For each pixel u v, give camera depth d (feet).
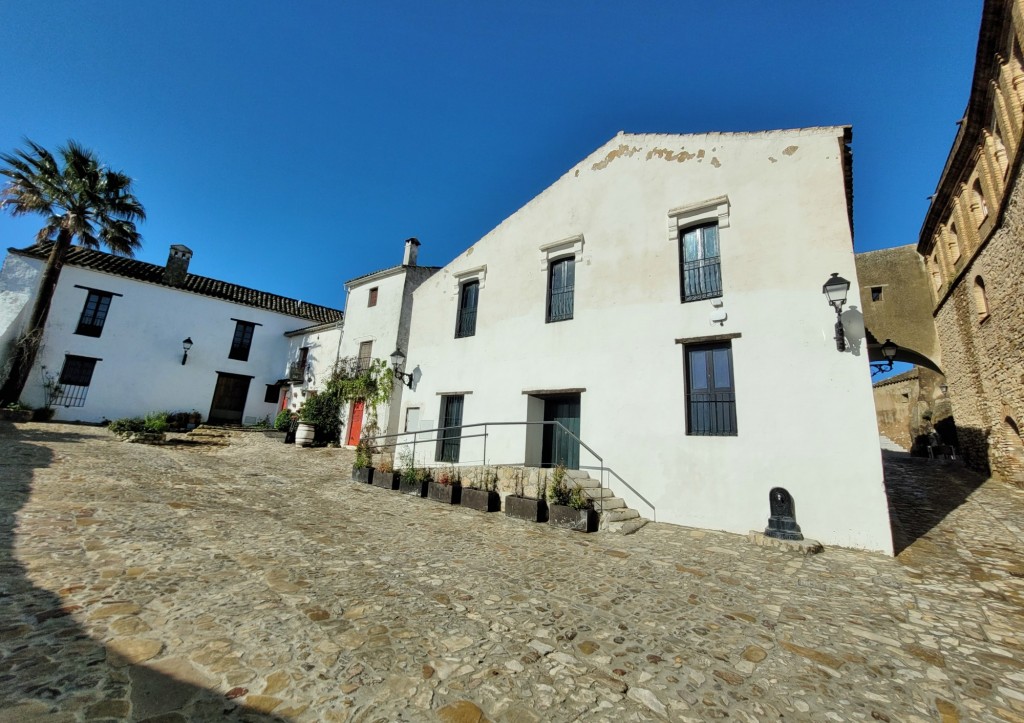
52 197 59.41
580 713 8.07
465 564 16.90
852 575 16.94
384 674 8.95
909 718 8.38
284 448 57.11
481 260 40.09
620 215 32.27
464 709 7.96
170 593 12.07
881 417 93.91
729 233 27.20
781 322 24.41
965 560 18.70
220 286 86.74
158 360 73.46
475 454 35.55
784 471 22.84
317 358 77.56
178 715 7.16
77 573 12.80
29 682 7.69
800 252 24.70
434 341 41.63
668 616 12.82
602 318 31.22
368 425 59.98
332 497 29.30
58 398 64.64
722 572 17.11
